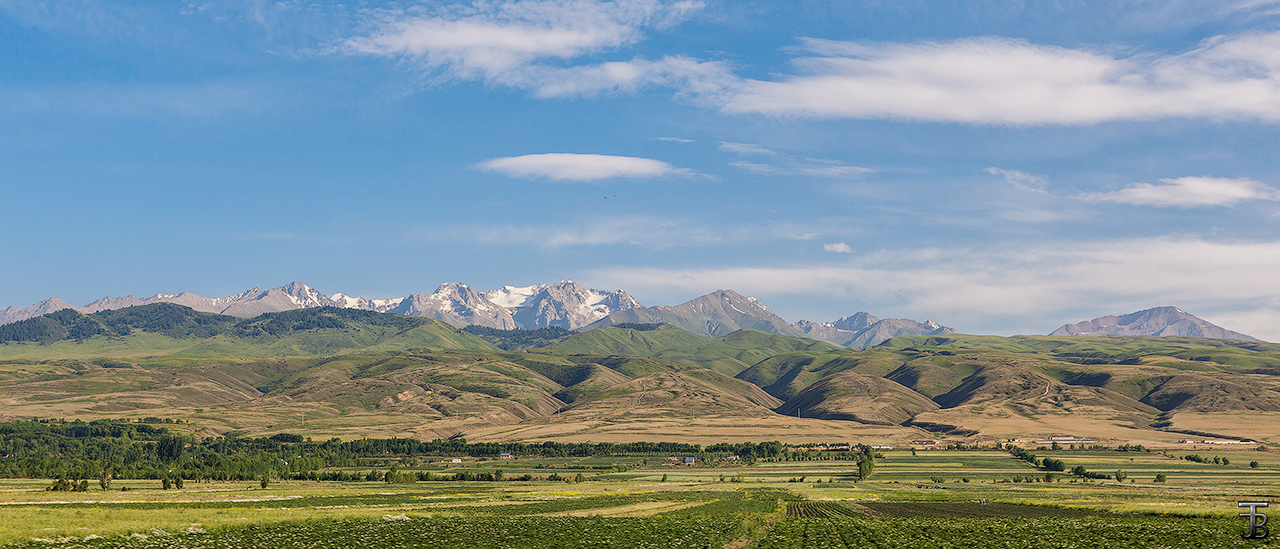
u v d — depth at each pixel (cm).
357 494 18588
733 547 8919
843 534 10331
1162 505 15362
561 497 17825
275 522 10394
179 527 9288
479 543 8694
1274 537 9325
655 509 14388
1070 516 13512
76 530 8400
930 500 17925
